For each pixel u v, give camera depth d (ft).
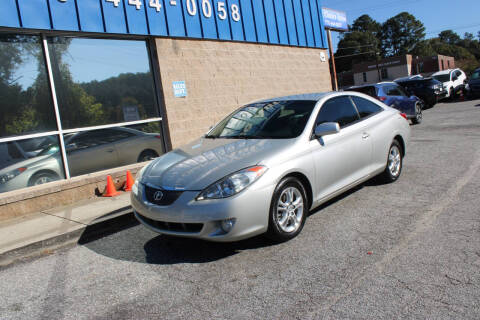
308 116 15.26
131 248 14.39
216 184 11.95
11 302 11.01
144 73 25.54
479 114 44.34
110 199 20.77
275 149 13.44
